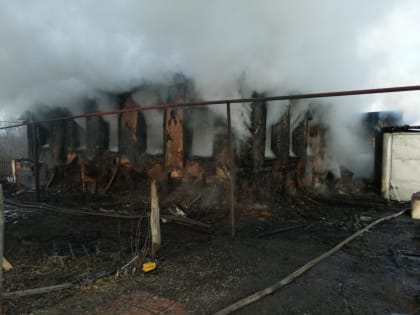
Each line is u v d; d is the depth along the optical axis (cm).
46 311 262
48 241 463
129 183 791
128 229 525
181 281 319
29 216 621
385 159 802
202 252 405
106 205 702
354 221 573
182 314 256
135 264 354
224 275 332
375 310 262
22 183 959
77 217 611
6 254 407
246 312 258
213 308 265
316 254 397
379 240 459
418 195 614
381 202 759
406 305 271
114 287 306
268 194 699
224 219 582
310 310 262
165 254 398
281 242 448
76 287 305
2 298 275
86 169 838
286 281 311
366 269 351
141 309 265
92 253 405
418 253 401
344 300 279
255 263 366
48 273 342
